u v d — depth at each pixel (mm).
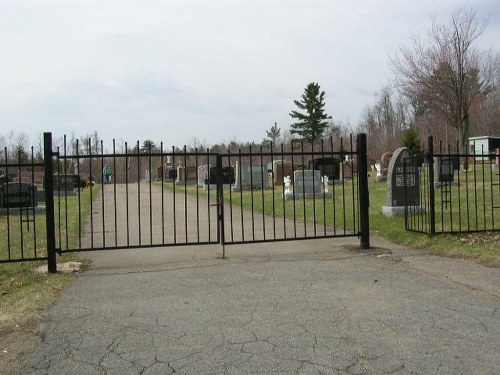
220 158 7938
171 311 5164
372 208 13766
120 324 4789
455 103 39344
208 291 5906
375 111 69062
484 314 4844
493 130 56438
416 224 10305
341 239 9398
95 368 3785
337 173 25375
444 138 51344
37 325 4785
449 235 8875
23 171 33031
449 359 3795
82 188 32000
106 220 14172
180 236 10672
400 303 5254
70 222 13289
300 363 3773
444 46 38438
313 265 7164
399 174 12008
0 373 3729
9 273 7125
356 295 5594
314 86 80062
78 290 6074
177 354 4016
